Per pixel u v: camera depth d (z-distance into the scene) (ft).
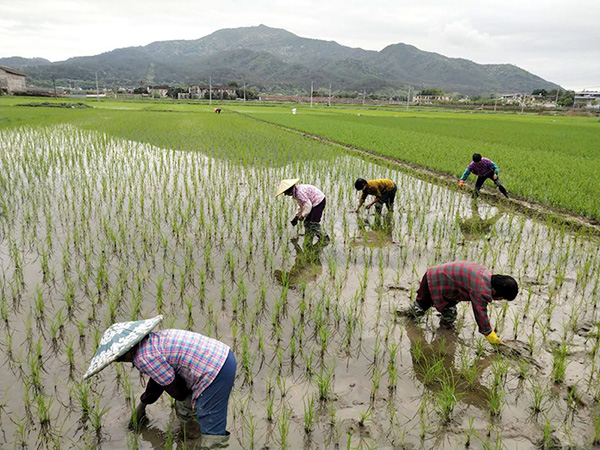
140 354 10.05
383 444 11.23
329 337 15.87
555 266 22.50
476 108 356.38
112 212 28.91
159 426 11.72
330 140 74.18
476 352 15.15
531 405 12.66
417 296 16.74
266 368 14.08
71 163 44.57
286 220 28.37
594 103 387.55
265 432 11.54
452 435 11.55
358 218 29.84
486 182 41.01
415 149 60.64
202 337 10.70
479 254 23.94
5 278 19.60
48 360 14.15
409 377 13.84
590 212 31.17
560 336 16.05
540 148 72.13
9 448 10.85
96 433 11.37
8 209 28.81
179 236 25.12
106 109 171.94
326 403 12.61
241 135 75.36
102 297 18.07
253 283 19.90
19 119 97.96
